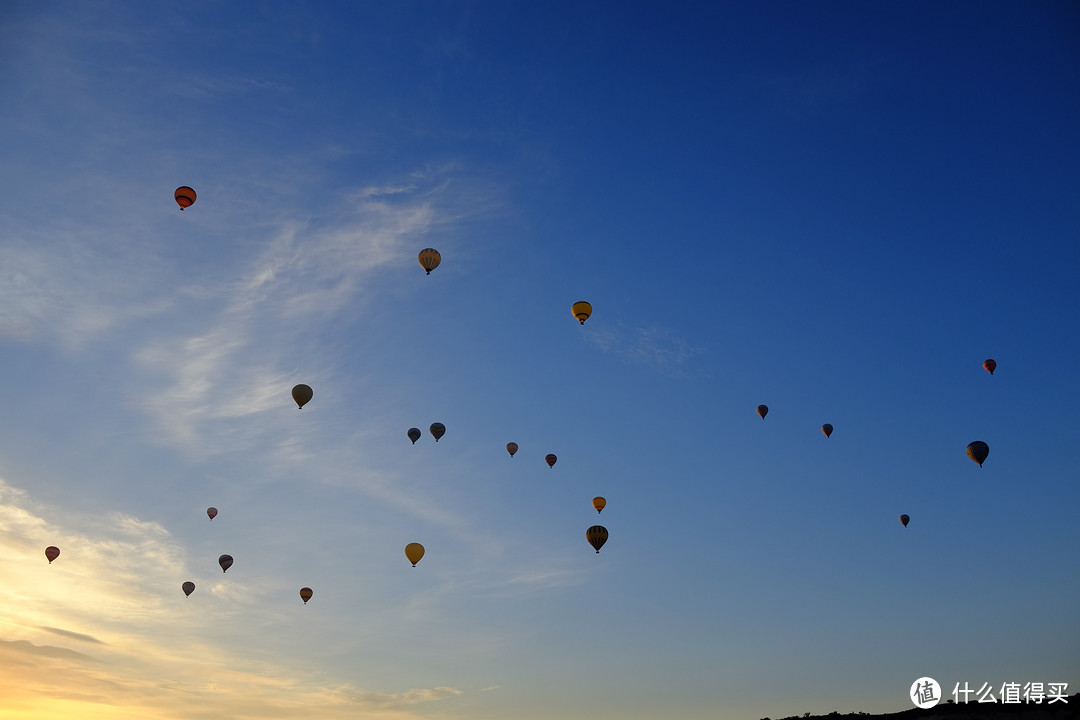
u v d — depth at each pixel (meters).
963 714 51.97
